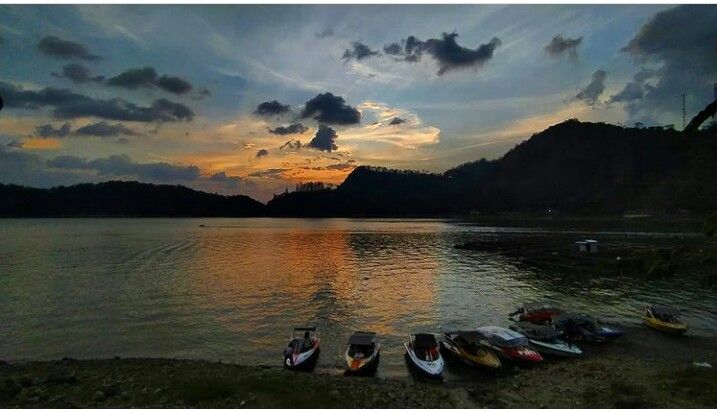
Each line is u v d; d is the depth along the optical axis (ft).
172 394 68.03
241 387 71.46
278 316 160.66
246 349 124.36
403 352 120.78
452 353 113.60
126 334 137.49
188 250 382.42
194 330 142.10
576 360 108.37
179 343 129.18
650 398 70.23
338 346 126.41
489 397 73.41
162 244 429.79
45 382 73.41
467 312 167.02
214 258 328.08
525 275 248.32
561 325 127.54
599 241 407.64
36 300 182.80
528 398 73.20
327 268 279.90
